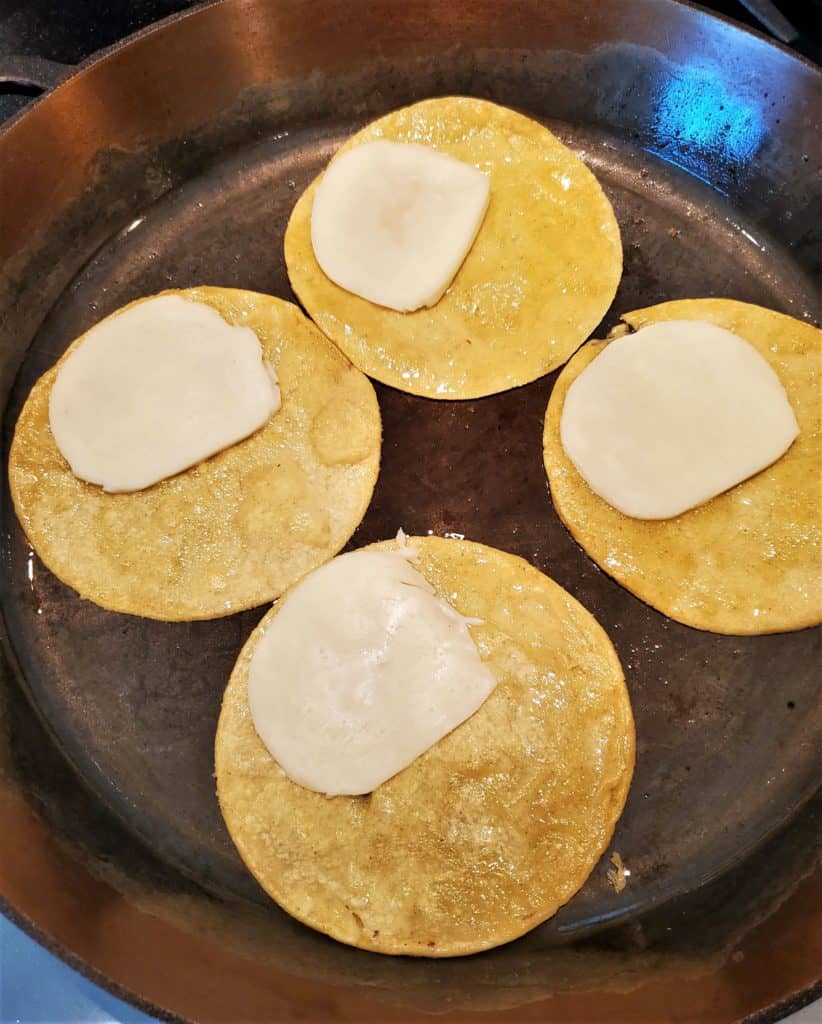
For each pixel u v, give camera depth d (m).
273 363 0.30
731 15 0.32
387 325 0.30
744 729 0.27
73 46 0.33
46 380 0.30
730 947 0.24
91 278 0.32
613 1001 0.23
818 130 0.29
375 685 0.26
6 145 0.28
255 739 0.27
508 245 0.30
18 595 0.29
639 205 0.32
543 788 0.26
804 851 0.26
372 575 0.27
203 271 0.32
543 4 0.29
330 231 0.30
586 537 0.28
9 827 0.24
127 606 0.28
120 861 0.26
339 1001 0.23
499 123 0.31
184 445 0.28
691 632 0.28
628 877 0.26
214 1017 0.21
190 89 0.30
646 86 0.31
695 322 0.29
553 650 0.27
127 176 0.31
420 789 0.26
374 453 0.29
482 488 0.29
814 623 0.27
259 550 0.28
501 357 0.29
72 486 0.29
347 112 0.33
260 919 0.26
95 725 0.28
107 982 0.21
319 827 0.26
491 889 0.25
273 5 0.29
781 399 0.28
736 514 0.28
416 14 0.30
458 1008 0.23
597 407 0.28
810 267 0.31
